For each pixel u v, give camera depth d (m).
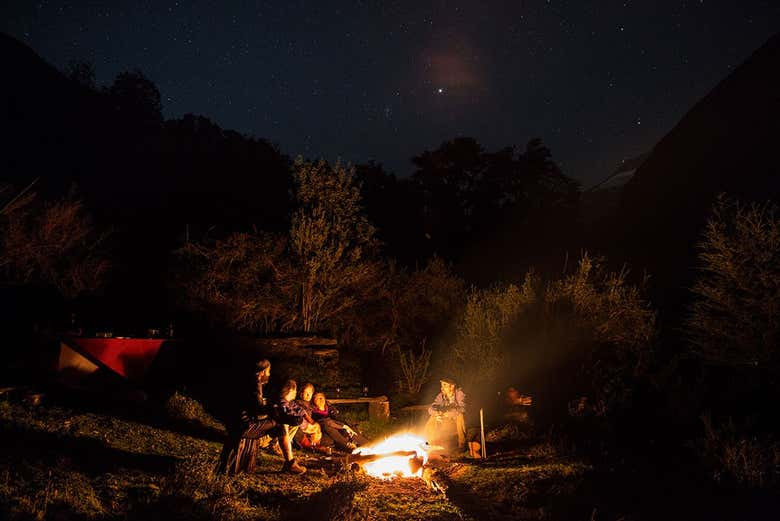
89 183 31.55
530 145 35.47
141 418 9.16
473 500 6.95
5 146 30.50
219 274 15.52
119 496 5.78
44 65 40.97
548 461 8.64
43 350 10.12
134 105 43.50
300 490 6.88
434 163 34.91
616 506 6.48
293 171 16.67
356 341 16.84
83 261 16.36
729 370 11.27
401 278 18.25
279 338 14.85
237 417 7.46
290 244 16.84
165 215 22.55
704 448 8.27
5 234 14.49
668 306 17.70
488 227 33.62
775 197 18.95
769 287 10.56
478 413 12.20
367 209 31.36
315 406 9.57
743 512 6.04
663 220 24.36
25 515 4.90
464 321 15.59
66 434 7.45
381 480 7.55
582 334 12.40
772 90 23.20
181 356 12.16
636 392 11.27
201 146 35.94
